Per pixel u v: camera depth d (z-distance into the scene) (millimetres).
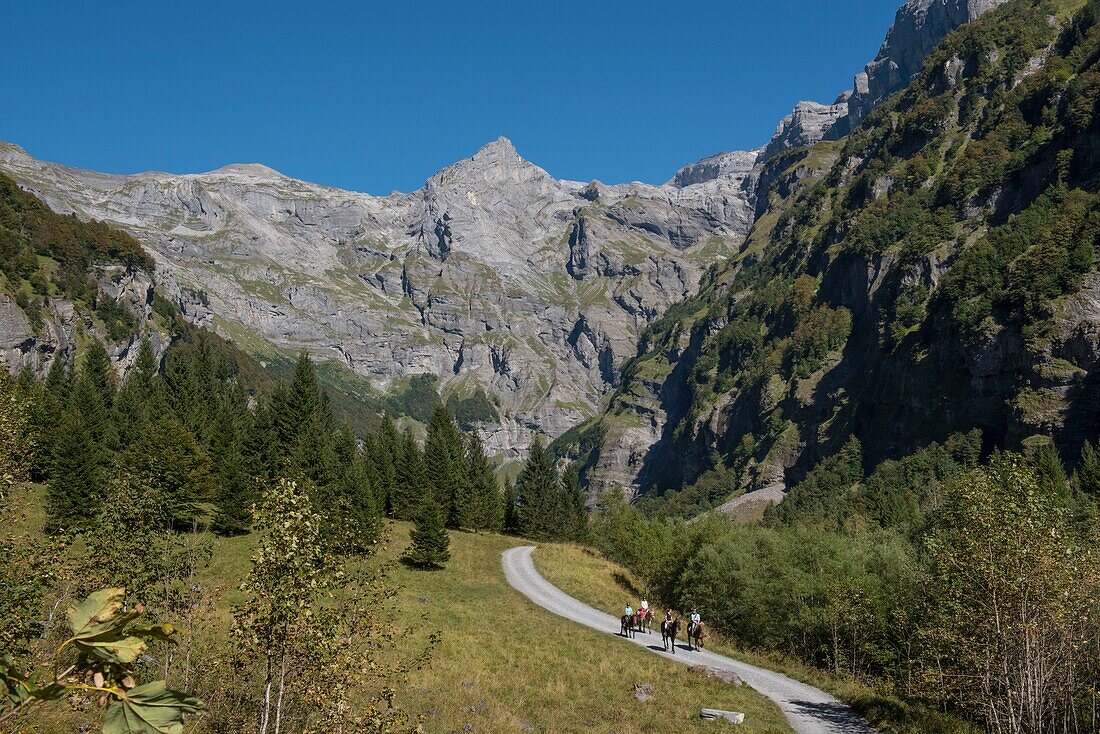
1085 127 194500
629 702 31422
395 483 95688
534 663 37312
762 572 56594
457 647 38656
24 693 3604
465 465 123812
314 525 13992
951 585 24328
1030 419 151875
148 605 17859
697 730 27641
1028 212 190750
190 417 85938
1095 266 158000
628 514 96000
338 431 118938
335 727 14844
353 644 15250
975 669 24469
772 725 28516
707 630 54812
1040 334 158000
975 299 181000
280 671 14133
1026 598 21719
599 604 60375
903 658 43938
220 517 58000
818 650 52094
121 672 3666
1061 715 24219
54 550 15344
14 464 20641
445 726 25297
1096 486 83375
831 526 122875
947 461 156125
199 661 17719
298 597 13789
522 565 76250
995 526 22500
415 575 63031
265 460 80125
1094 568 22375
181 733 3398
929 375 188375
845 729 28359
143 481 19078
